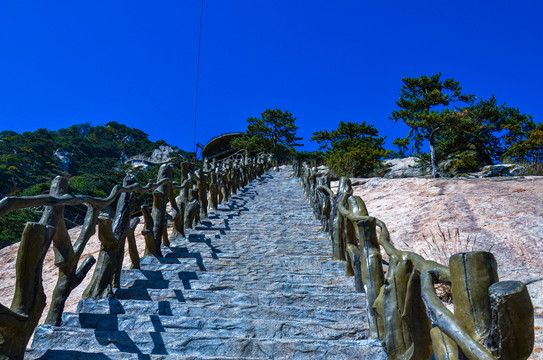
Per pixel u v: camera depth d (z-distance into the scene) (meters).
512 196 7.53
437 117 24.06
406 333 2.45
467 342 1.33
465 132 25.27
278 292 4.00
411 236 6.28
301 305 3.87
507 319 1.27
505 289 1.27
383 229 3.10
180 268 4.90
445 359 1.61
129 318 3.32
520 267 4.66
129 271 4.54
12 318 2.21
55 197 2.80
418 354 2.16
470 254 1.47
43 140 93.31
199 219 7.70
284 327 3.32
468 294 1.45
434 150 25.17
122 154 109.81
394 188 9.78
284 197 11.82
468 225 6.26
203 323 3.32
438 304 1.56
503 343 1.29
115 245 3.98
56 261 3.02
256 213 9.18
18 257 2.35
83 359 2.66
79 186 44.72
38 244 2.39
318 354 2.85
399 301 2.50
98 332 3.00
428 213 7.23
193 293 3.98
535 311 3.72
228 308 3.63
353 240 4.75
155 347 2.95
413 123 24.86
